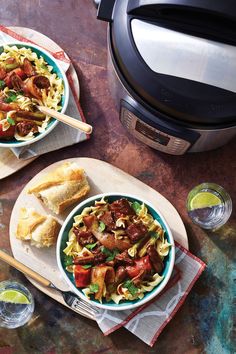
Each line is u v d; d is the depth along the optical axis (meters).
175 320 1.32
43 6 1.48
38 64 1.38
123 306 1.21
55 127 1.38
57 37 1.46
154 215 1.28
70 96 1.40
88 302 1.23
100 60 1.45
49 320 1.33
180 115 1.10
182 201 1.38
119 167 1.40
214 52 1.05
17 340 1.32
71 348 1.32
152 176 1.40
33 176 1.39
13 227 1.33
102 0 1.12
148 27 1.07
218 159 1.40
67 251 1.27
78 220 1.27
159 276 1.24
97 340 1.32
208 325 1.32
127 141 1.41
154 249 1.24
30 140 1.31
